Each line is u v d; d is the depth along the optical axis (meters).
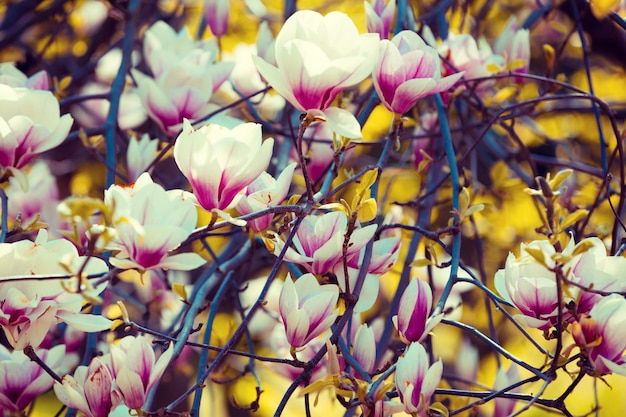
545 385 1.75
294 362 1.80
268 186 1.83
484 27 3.14
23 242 1.75
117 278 2.49
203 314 2.62
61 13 3.09
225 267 2.05
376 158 3.22
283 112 2.40
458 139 2.73
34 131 1.85
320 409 2.82
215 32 2.33
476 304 2.87
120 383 1.75
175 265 1.70
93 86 3.17
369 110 1.98
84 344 2.42
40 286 1.76
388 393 1.83
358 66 1.72
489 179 3.49
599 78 3.30
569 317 1.77
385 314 2.78
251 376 2.48
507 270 1.78
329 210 1.89
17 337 1.76
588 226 2.42
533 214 2.86
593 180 2.50
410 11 2.12
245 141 1.72
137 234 1.67
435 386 1.75
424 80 1.81
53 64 3.13
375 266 1.88
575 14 2.29
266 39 2.27
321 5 3.06
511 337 2.93
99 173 3.28
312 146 2.26
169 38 2.25
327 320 1.79
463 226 2.86
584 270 1.76
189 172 1.71
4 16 3.13
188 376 3.11
